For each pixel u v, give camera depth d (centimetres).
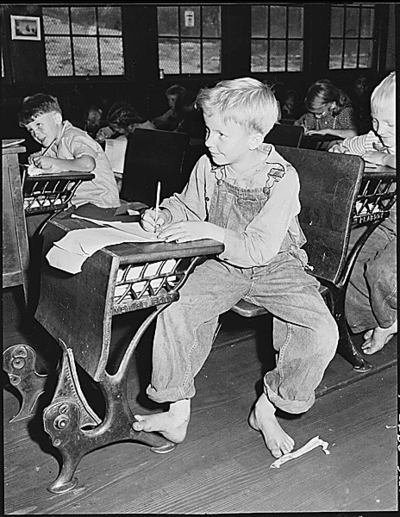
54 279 145
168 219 154
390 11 631
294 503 139
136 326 235
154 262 130
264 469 152
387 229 203
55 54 553
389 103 186
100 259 124
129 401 184
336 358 208
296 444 162
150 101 603
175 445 161
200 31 621
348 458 156
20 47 525
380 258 193
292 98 631
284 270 157
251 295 161
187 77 625
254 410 166
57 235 145
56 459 157
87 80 567
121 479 148
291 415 175
